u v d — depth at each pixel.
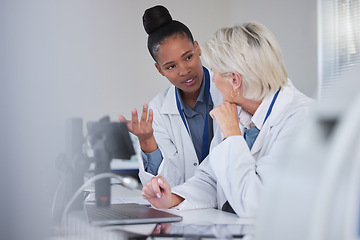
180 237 0.85
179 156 1.92
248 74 1.28
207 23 3.95
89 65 0.77
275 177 0.31
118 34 3.21
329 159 0.26
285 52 3.94
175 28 1.80
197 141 1.94
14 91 0.60
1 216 0.59
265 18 3.99
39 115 0.62
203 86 1.91
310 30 3.84
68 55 0.68
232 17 3.98
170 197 1.35
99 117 0.92
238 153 1.25
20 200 0.60
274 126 1.32
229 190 1.25
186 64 1.80
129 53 3.34
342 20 3.65
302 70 3.86
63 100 0.69
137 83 3.31
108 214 1.09
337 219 0.27
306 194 0.28
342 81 0.28
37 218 0.62
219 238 0.83
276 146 1.25
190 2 3.91
